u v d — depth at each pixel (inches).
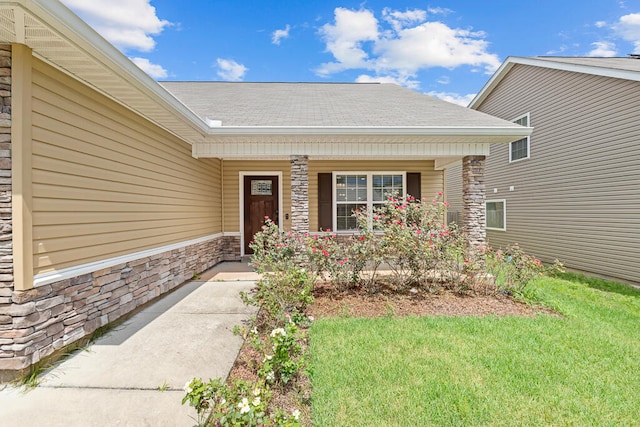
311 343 140.1
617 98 291.6
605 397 104.2
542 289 239.6
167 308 189.0
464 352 132.3
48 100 122.3
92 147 147.2
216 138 242.4
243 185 347.9
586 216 324.2
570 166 344.2
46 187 121.0
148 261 194.1
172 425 89.7
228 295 216.1
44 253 119.7
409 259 218.2
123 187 170.6
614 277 293.3
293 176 258.8
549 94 373.4
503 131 234.2
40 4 91.0
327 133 230.8
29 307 112.0
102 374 115.4
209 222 307.7
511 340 144.4
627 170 282.2
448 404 99.5
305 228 257.4
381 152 263.0
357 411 96.0
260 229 349.4
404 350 134.0
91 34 110.0
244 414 80.0
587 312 189.6
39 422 90.2
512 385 109.9
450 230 233.0
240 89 384.2
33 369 113.2
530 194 406.0
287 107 296.8
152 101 164.4
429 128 233.1
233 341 143.3
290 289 176.6
